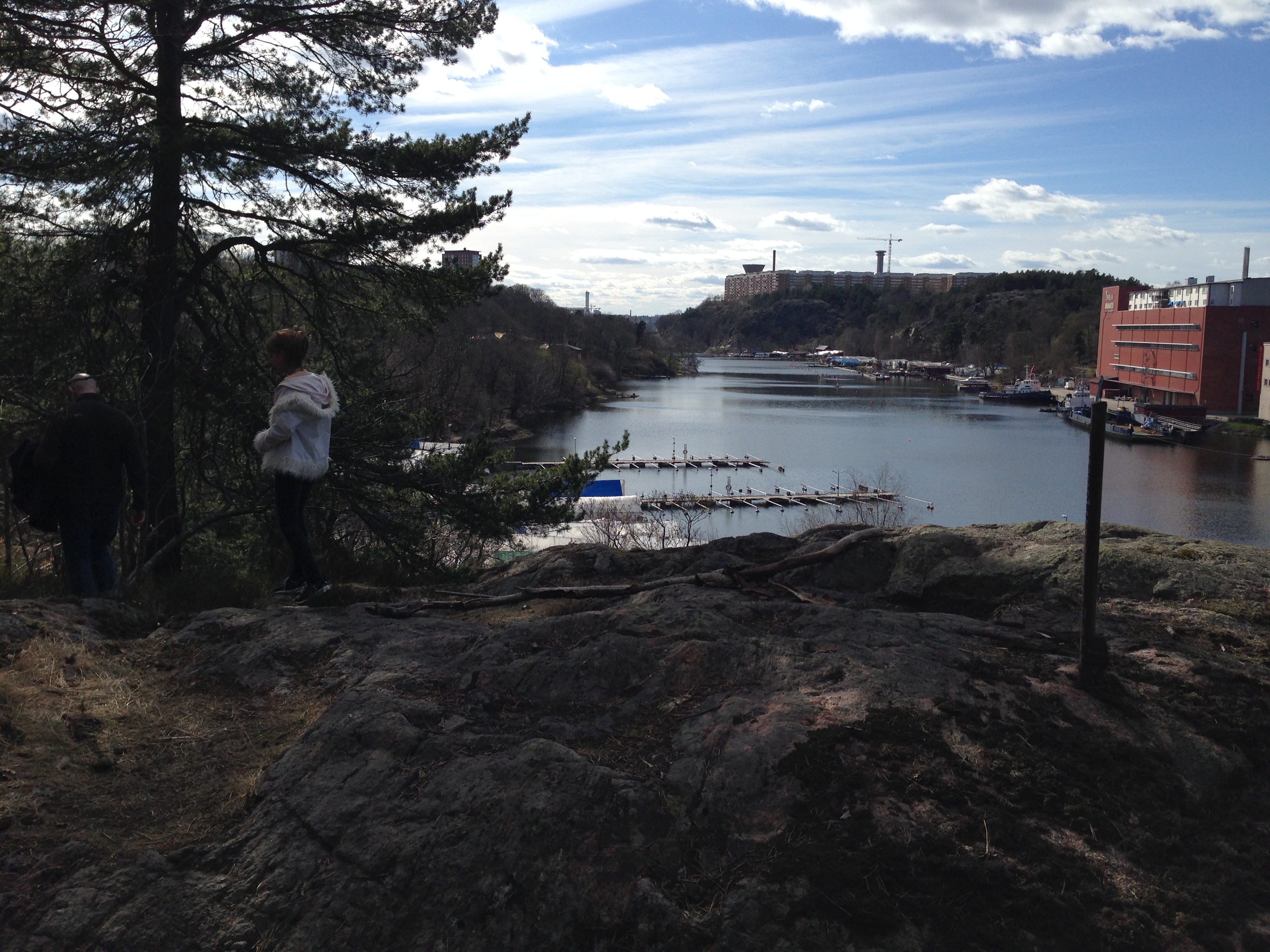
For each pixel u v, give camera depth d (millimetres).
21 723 3398
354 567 8578
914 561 4957
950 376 179125
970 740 3158
